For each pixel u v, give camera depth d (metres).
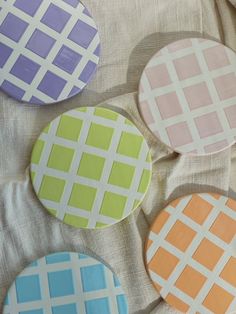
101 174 0.28
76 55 0.29
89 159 0.28
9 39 0.29
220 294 0.28
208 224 0.29
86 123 0.29
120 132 0.29
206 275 0.28
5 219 0.27
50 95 0.29
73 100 0.30
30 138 0.29
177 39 0.31
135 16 0.31
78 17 0.30
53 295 0.27
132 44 0.31
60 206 0.28
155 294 0.28
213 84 0.30
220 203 0.29
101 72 0.30
